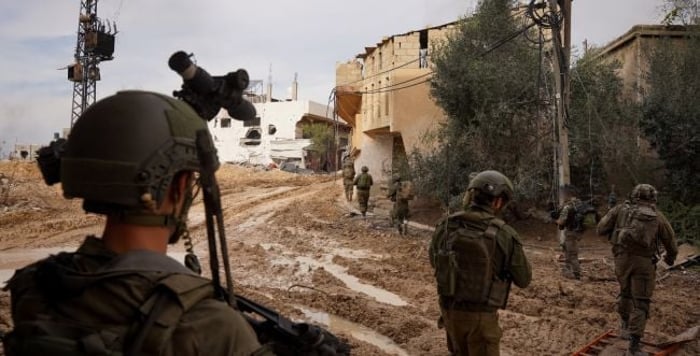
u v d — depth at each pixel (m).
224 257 1.58
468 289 4.74
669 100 18.52
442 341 7.88
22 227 18.98
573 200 12.45
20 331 1.39
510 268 4.74
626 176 20.14
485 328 4.75
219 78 1.75
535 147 19.11
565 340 8.09
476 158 19.20
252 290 10.73
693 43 19.56
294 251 15.27
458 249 4.82
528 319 9.01
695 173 18.31
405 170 22.22
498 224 4.79
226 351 1.38
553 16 16.16
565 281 11.83
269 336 1.76
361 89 27.88
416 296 10.52
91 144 1.50
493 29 20.20
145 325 1.33
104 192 1.47
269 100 67.62
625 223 7.50
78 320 1.38
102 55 41.72
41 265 1.52
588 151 19.39
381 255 14.80
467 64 19.48
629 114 19.94
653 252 7.40
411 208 22.98
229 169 46.19
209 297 1.47
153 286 1.40
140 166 1.48
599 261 14.41
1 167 34.59
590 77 20.22
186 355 1.34
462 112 19.88
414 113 23.16
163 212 1.56
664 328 8.87
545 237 17.70
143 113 1.52
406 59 24.03
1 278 11.42
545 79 18.48
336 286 11.31
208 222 1.61
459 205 18.41
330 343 1.78
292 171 54.06
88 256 1.52
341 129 62.28
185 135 1.55
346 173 26.38
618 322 8.95
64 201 25.73
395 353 7.59
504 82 19.02
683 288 11.73
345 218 22.03
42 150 1.70
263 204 26.47
